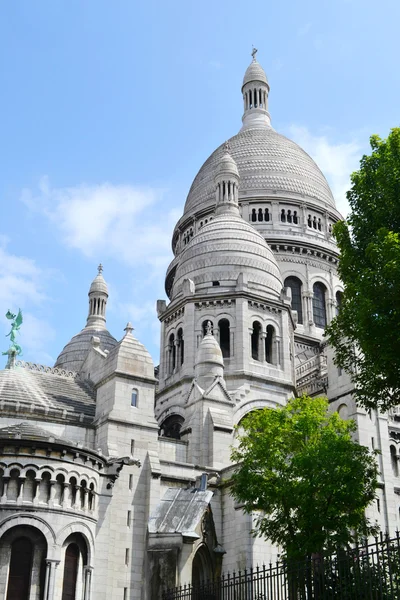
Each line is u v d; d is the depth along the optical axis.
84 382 56.66
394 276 30.52
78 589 40.28
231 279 68.50
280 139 99.94
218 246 71.06
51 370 56.25
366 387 35.66
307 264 85.62
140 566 44.84
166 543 43.59
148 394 51.44
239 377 62.84
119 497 46.16
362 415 55.91
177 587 39.94
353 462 38.06
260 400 62.38
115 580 43.59
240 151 96.94
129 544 45.22
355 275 35.69
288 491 37.84
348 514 38.78
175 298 70.81
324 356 70.69
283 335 67.50
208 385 58.34
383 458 55.44
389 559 21.48
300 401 43.28
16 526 38.97
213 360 59.59
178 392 64.94
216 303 67.06
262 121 107.69
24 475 40.03
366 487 39.72
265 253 72.44
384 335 31.61
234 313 66.06
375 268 32.78
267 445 40.44
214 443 53.59
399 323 30.83
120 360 51.41
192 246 73.06
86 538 41.53
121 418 49.22
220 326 67.38
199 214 91.31
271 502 38.34
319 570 25.17
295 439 40.78
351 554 23.36
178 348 68.19
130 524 45.91
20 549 38.88
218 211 79.06
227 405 56.97
